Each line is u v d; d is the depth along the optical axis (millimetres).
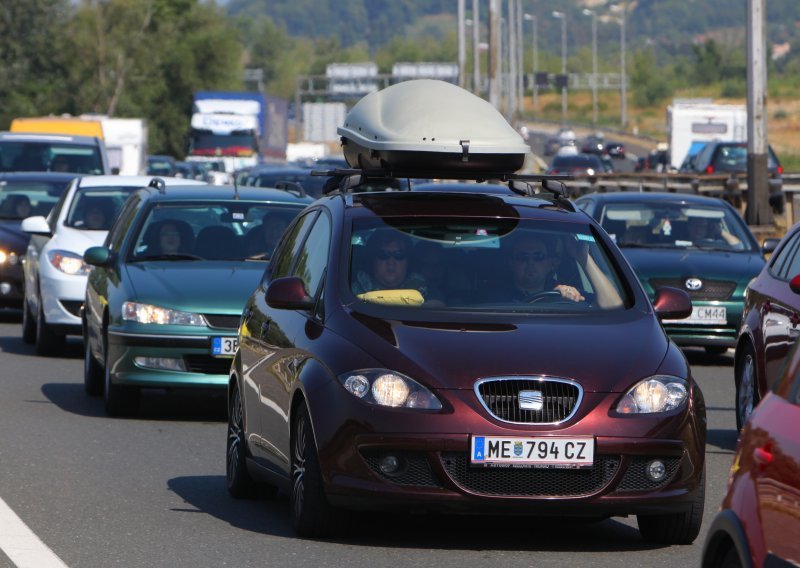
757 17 83250
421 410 21969
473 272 25016
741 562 14328
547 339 23000
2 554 21875
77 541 22891
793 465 13641
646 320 24250
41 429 34594
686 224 53938
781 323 32812
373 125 27797
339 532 23094
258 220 40500
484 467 21844
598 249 25875
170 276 37344
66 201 53281
